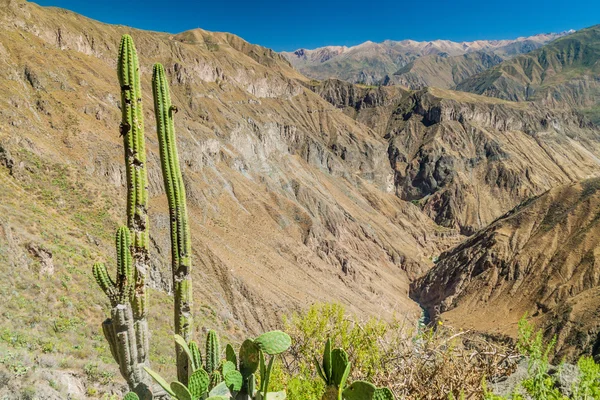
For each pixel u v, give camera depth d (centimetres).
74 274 3152
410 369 662
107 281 738
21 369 1432
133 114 746
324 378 393
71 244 3788
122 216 5388
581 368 532
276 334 464
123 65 740
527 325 639
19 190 4572
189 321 792
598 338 6056
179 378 783
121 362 759
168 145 769
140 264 769
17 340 1891
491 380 652
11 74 6519
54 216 4516
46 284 2777
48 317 2414
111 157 6706
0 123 5238
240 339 5206
